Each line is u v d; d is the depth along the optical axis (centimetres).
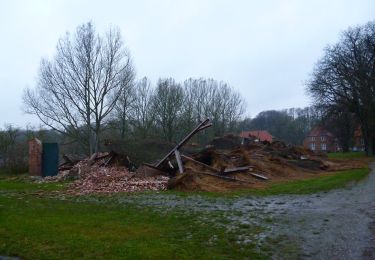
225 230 873
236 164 2223
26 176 2341
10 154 3238
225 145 3192
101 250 700
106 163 2312
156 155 2306
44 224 899
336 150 8575
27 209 1110
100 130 4225
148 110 5925
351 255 698
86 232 830
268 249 735
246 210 1143
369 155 4772
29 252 693
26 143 3469
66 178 2067
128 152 2295
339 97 4778
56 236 793
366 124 4781
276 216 1043
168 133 5891
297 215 1057
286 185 1794
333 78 4766
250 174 2070
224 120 7031
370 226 906
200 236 815
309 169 2631
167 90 5953
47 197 1430
